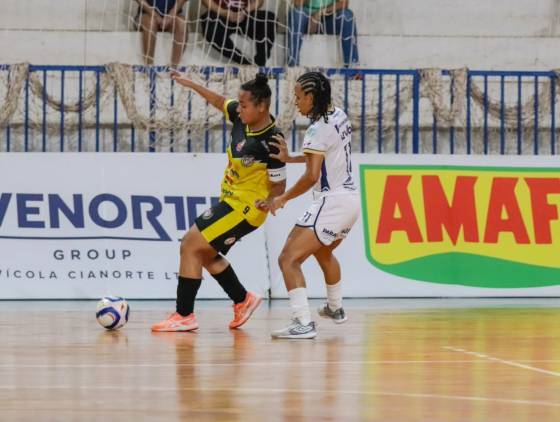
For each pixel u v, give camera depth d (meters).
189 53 29.84
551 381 11.17
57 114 28.72
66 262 25.12
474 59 31.00
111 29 30.09
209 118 28.27
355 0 30.56
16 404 9.48
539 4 31.00
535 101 28.67
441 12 30.91
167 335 16.61
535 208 26.61
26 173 25.38
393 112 29.33
